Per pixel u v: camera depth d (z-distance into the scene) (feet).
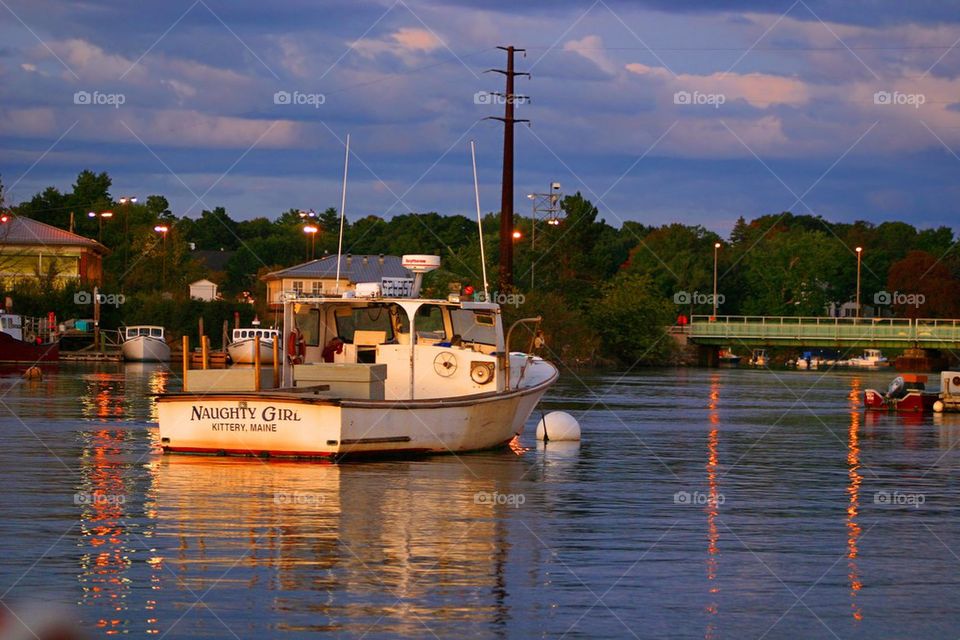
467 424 107.14
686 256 593.83
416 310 109.50
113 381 230.68
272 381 106.01
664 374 351.05
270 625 52.31
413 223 611.88
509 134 251.19
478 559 64.90
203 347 101.71
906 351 492.54
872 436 141.59
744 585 60.80
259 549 65.98
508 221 254.68
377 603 55.88
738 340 460.14
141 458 101.04
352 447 97.50
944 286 566.36
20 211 524.52
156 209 606.14
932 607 57.41
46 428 129.39
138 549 65.46
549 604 56.49
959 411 183.42
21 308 379.96
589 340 392.88
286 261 636.89
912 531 75.82
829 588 60.64
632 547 69.15
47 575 59.67
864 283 634.84
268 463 97.50
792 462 112.57
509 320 276.21
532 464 105.40
